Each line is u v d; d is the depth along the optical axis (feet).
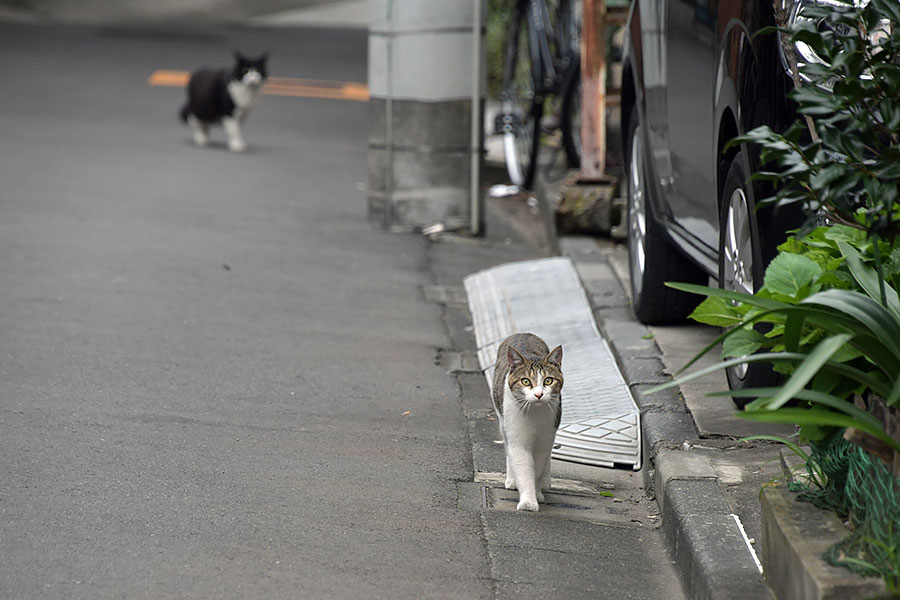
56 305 37.55
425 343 36.58
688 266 33.19
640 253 34.81
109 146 69.56
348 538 21.79
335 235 51.13
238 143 71.36
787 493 19.04
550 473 25.40
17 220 49.65
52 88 88.43
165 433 26.99
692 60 28.02
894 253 18.47
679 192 30.12
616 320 35.53
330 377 32.32
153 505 22.75
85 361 32.09
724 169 25.68
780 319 18.69
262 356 33.76
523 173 62.75
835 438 18.25
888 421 16.61
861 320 16.21
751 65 22.74
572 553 21.95
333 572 20.27
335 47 116.37
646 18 33.01
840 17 17.02
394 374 33.09
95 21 129.90
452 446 27.71
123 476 24.16
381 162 52.80
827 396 16.30
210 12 142.61
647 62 32.91
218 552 20.79
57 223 49.57
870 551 16.67
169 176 61.72
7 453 25.02
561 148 64.54
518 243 53.06
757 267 22.97
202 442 26.55
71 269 42.24
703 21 26.94
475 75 52.01
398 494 24.32
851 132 17.02
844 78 17.06
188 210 53.78
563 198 48.11
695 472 23.41
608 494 25.36
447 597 19.67
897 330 16.26
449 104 52.08
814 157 16.75
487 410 30.68
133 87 91.09
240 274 43.21
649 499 25.14
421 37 51.52
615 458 27.04
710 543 20.21
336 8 149.38
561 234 48.37
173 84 93.50
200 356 33.32
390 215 53.11
